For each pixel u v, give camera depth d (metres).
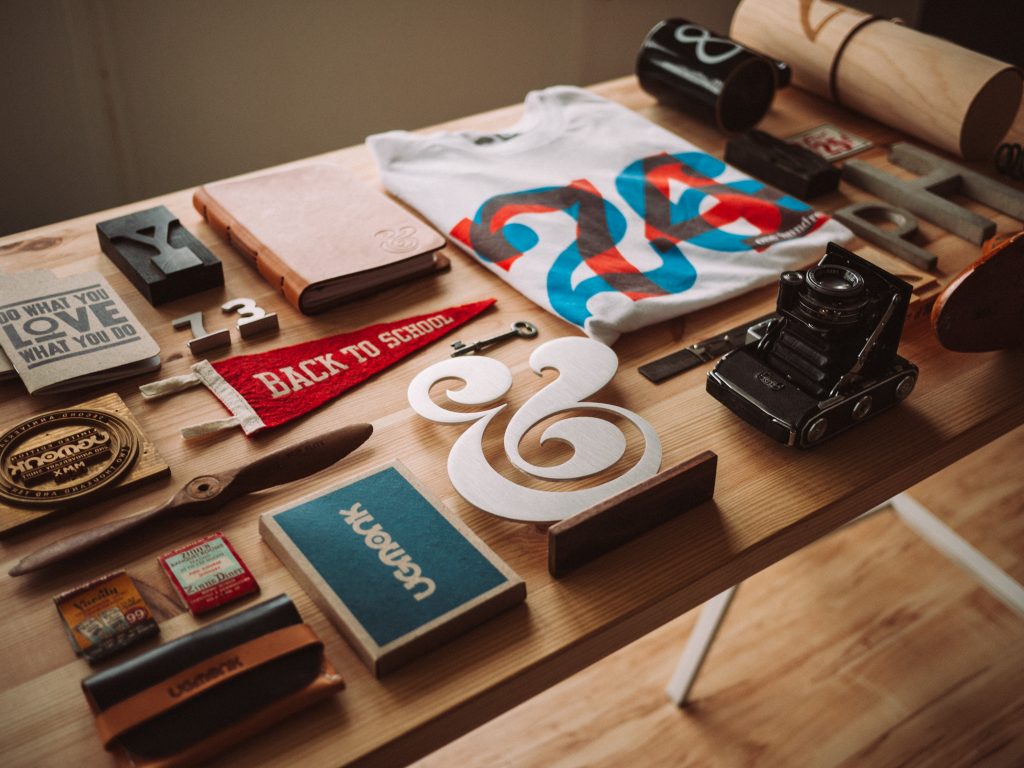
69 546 0.80
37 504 0.85
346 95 1.98
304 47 1.87
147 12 1.68
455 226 1.23
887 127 1.57
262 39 1.81
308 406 0.98
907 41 1.47
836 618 1.65
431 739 0.72
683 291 1.13
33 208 1.78
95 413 0.93
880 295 0.92
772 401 0.95
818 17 1.58
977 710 1.51
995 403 1.02
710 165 1.37
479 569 0.78
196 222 1.28
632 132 1.44
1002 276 0.96
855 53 1.51
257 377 1.01
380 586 0.76
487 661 0.74
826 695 1.53
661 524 0.87
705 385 1.03
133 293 1.13
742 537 0.86
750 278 1.15
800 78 1.63
